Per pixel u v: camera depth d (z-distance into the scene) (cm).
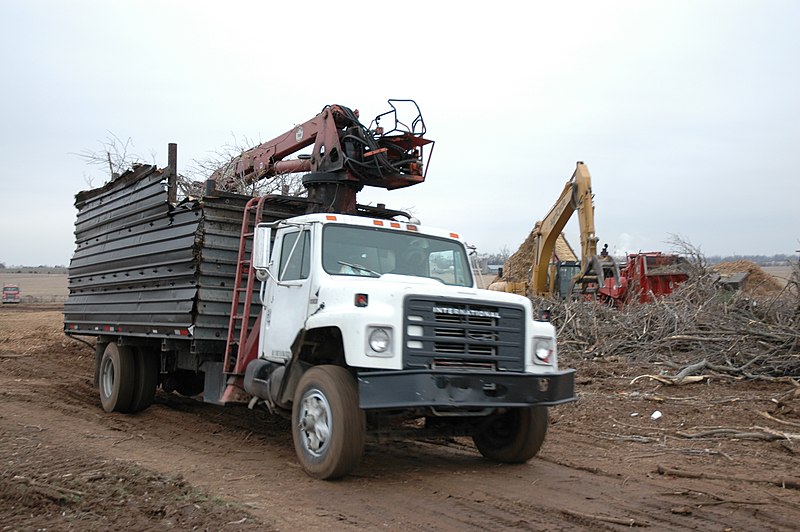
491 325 702
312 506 594
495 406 662
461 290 717
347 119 968
